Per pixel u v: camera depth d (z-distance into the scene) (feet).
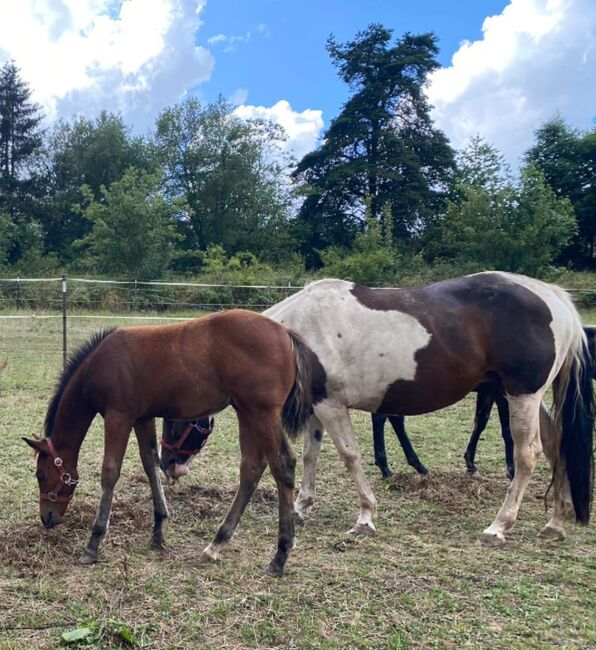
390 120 125.29
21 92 127.24
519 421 14.05
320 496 16.84
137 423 12.97
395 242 110.73
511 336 13.88
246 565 12.33
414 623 10.21
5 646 9.19
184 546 13.25
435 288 14.89
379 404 14.87
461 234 81.76
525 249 77.25
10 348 39.99
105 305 58.80
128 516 14.53
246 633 9.79
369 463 20.18
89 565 12.11
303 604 10.82
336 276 77.82
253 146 119.65
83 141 128.36
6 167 126.41
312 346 14.49
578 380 14.42
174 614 10.32
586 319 52.85
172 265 101.81
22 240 104.32
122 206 84.99
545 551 13.42
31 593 10.91
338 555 12.99
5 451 19.66
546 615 10.63
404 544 13.66
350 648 9.47
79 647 9.26
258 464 12.76
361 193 124.47
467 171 82.74
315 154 127.44
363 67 124.57
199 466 18.90
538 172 78.95
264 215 121.29
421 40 126.00
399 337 14.23
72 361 13.01
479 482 18.04
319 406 14.70
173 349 12.20
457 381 14.38
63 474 12.90
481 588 11.60
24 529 13.56
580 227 114.62
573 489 14.02
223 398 12.32
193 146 120.47
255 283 70.23
